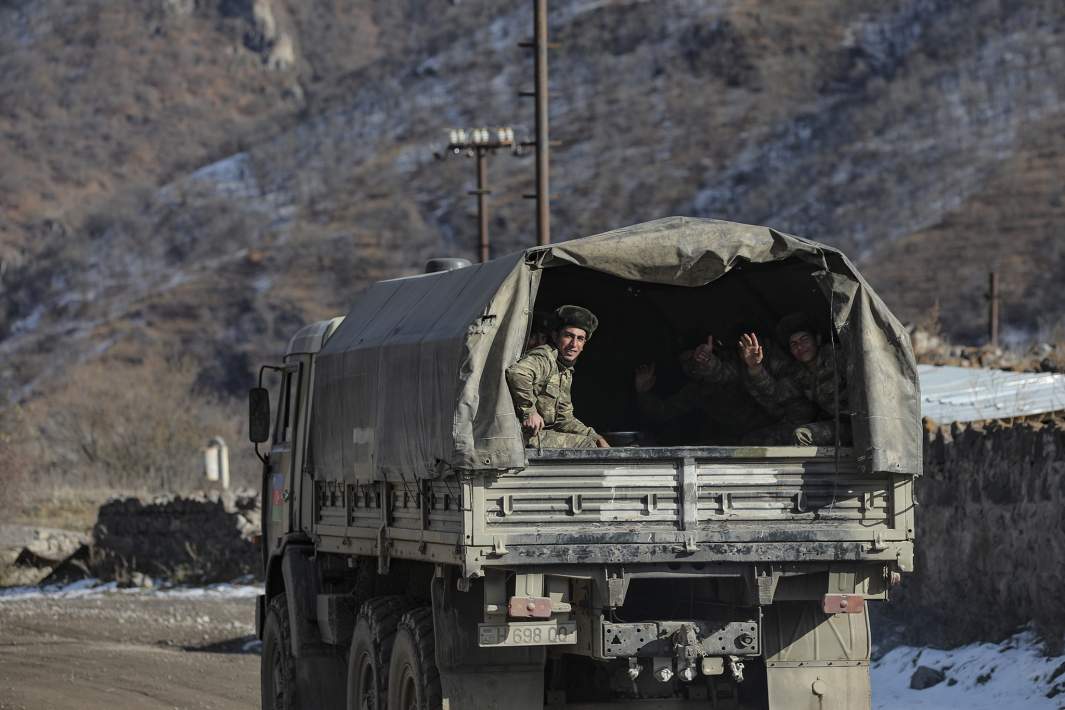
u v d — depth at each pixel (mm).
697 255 27953
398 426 29641
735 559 26953
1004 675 37969
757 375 30797
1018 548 41438
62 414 164875
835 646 28859
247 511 95125
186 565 95750
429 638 29078
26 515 127312
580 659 31016
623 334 37469
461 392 26250
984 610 43188
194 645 63562
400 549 30109
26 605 84438
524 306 26781
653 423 36812
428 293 31234
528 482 26547
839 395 28453
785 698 28672
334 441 34406
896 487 27641
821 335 31516
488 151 106625
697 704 30188
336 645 37250
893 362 27641
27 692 48500
